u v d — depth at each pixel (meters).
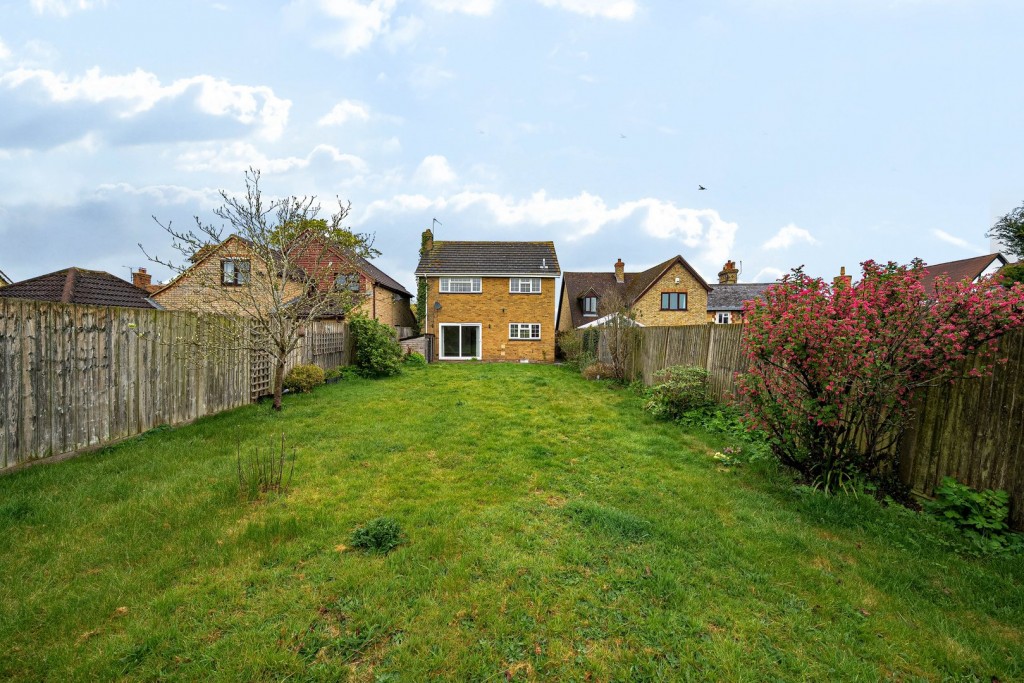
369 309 21.64
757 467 5.73
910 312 4.52
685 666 2.43
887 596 3.13
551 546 3.60
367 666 2.38
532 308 25.36
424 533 3.75
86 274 12.91
